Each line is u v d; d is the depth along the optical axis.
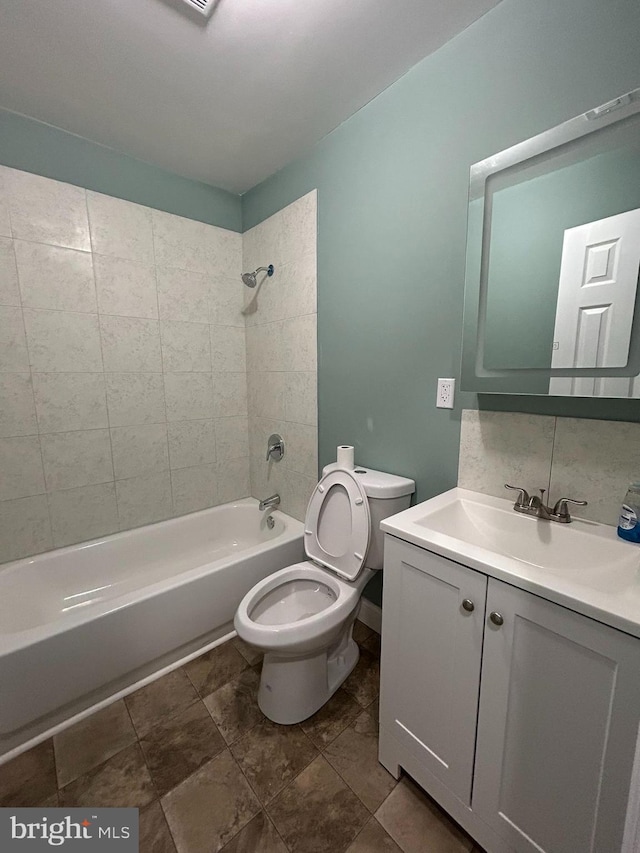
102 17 1.09
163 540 2.11
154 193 1.92
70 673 1.27
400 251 1.44
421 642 0.99
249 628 1.18
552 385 1.05
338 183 1.64
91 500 1.89
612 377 0.95
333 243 1.71
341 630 1.36
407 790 1.09
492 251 1.14
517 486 1.19
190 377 2.17
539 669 0.76
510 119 1.09
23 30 1.12
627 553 0.89
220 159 1.85
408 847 0.95
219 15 1.09
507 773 0.83
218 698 1.41
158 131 1.63
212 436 2.31
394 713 1.09
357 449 1.74
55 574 1.75
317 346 1.87
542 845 0.79
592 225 0.96
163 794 1.08
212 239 2.16
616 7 0.88
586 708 0.70
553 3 0.97
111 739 1.24
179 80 1.34
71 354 1.75
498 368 1.16
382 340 1.56
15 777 1.12
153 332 2.00
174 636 1.54
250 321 2.30
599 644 0.67
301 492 2.11
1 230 1.52
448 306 1.31
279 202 1.97
